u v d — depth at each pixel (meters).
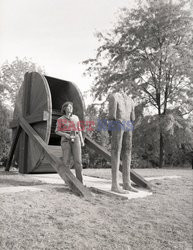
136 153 26.36
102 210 5.60
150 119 22.31
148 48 24.64
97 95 25.22
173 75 23.14
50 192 6.32
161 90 24.16
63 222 4.57
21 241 3.77
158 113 24.50
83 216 5.03
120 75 24.39
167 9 22.47
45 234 4.07
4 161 19.83
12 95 31.75
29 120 10.24
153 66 21.91
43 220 4.55
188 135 22.55
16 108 11.96
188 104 23.09
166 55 21.81
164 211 5.92
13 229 4.09
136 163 25.52
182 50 22.05
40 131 9.84
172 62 21.25
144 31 23.02
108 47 25.62
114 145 7.34
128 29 24.53
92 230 4.46
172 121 20.88
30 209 4.95
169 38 23.12
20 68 34.59
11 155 11.77
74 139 7.48
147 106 25.20
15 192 5.98
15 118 11.90
